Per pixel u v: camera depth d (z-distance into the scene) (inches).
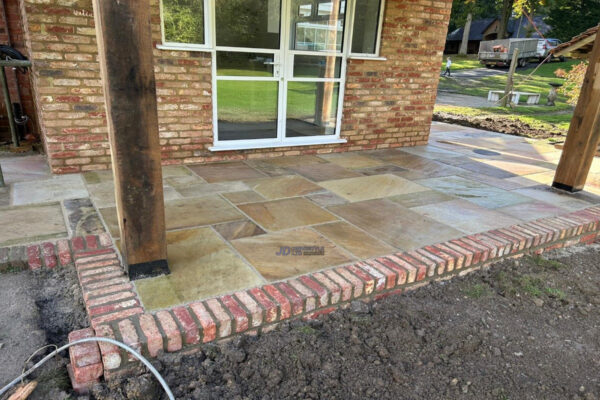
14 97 219.3
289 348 87.0
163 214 97.3
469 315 103.3
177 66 179.3
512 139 301.3
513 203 166.9
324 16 206.1
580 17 1290.6
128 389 73.9
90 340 77.3
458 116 428.1
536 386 84.0
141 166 91.4
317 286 99.3
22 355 82.4
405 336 93.2
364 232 133.4
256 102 204.2
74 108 167.0
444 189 180.1
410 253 119.3
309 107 219.5
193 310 87.7
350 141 236.7
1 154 202.8
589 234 154.0
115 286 95.3
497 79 862.5
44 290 102.4
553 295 115.0
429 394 80.0
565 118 439.8
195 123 191.6
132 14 82.1
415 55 237.3
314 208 152.0
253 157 211.5
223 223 135.1
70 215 134.0
